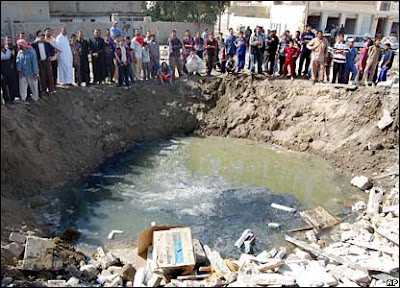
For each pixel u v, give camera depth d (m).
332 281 7.39
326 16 23.56
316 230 9.75
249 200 11.17
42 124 11.84
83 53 13.86
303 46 15.46
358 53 15.84
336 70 14.82
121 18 22.95
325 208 10.85
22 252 7.68
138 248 8.33
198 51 17.16
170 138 15.55
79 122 13.08
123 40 14.82
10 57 11.32
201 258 8.09
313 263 8.12
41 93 12.67
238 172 12.90
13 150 10.41
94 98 14.05
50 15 19.92
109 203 10.67
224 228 9.80
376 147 12.92
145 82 16.09
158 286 7.26
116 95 14.81
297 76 16.14
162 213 10.30
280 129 15.34
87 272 7.62
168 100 16.11
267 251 8.90
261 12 28.25
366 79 14.40
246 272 7.72
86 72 14.20
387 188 11.62
